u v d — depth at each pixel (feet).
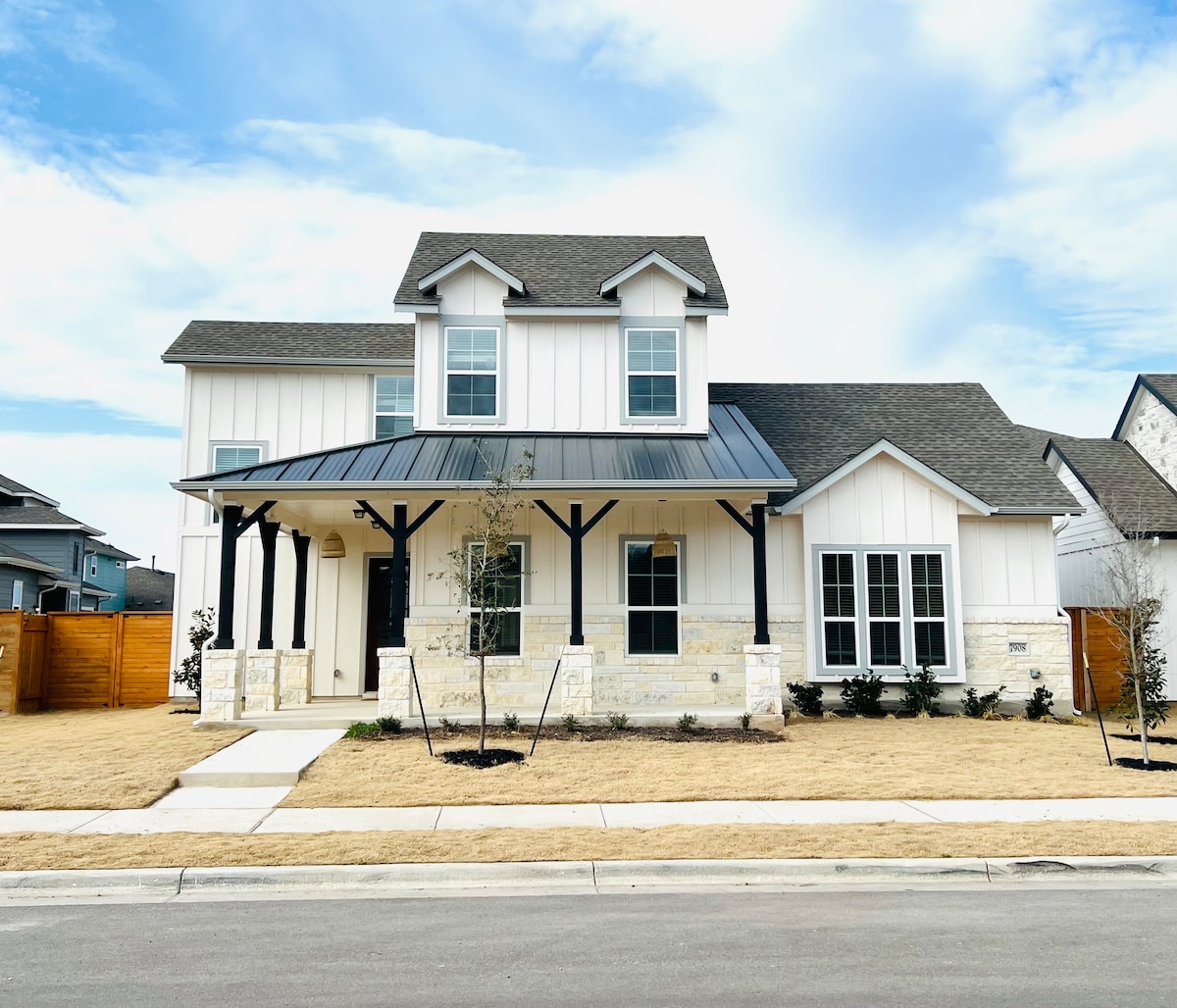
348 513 52.80
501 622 51.26
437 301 54.13
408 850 25.64
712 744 40.91
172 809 30.83
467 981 17.11
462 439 52.65
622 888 23.71
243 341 62.54
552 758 37.78
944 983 16.88
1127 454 71.51
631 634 51.78
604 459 49.19
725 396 66.18
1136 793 32.81
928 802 31.78
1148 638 51.78
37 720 52.42
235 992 16.58
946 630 52.03
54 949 19.01
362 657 59.47
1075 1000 16.08
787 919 20.89
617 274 54.24
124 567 137.90
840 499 52.70
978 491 55.21
